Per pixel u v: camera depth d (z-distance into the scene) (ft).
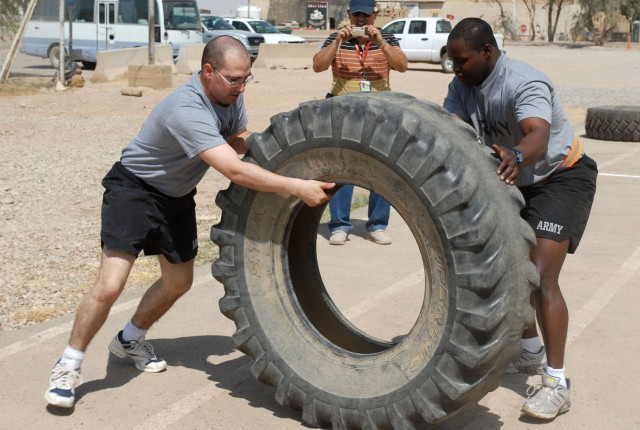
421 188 11.56
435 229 11.59
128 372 15.17
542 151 12.12
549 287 13.03
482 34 12.56
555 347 13.16
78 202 29.50
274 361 13.28
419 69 94.79
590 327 17.30
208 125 12.78
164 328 17.44
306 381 12.91
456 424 13.15
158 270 21.65
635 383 14.62
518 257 11.44
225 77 12.72
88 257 22.68
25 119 49.60
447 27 91.04
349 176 12.55
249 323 13.53
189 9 84.74
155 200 13.64
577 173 13.33
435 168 11.41
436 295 11.81
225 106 13.34
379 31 22.80
